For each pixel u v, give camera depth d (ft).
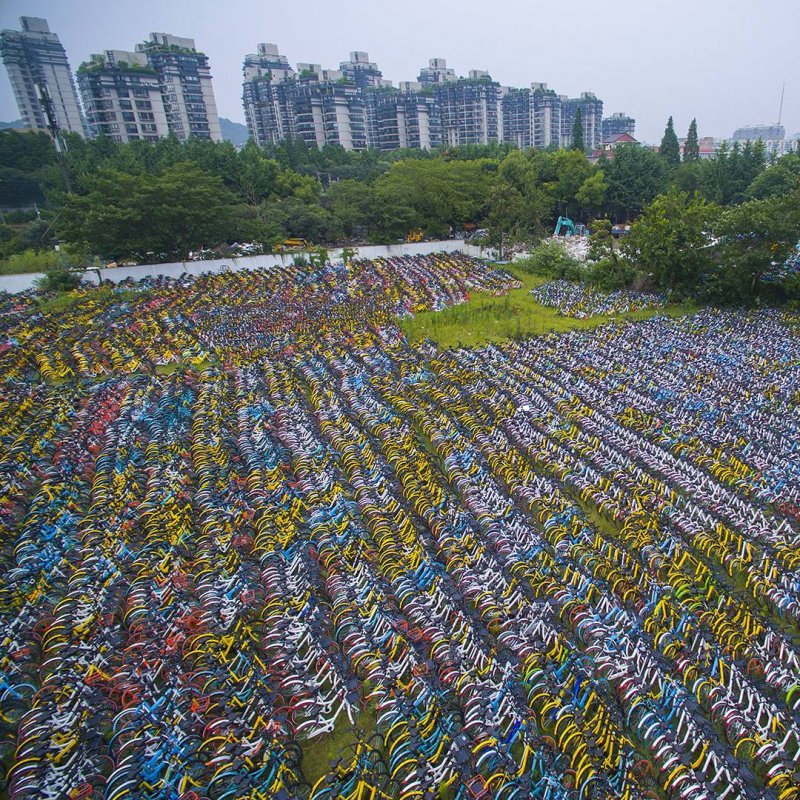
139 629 38.32
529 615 39.19
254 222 172.04
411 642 37.55
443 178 203.00
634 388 76.54
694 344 93.25
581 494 54.39
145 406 70.79
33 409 71.15
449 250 183.73
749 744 31.73
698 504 51.60
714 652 35.70
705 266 120.57
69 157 214.28
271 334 98.32
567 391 75.20
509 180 223.71
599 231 151.94
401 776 29.99
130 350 90.63
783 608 40.63
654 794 28.81
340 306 114.42
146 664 35.24
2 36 328.90
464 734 31.45
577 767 29.68
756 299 117.39
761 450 60.49
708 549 46.03
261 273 145.38
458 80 444.14
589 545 46.16
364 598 40.70
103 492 53.93
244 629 37.58
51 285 130.31
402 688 33.96
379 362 85.81
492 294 133.39
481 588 41.70
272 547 45.85
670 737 31.48
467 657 36.27
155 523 48.78
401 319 109.19
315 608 39.04
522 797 28.25
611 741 30.12
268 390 76.33
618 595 41.73
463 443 61.41
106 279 137.39
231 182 206.90
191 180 151.02
